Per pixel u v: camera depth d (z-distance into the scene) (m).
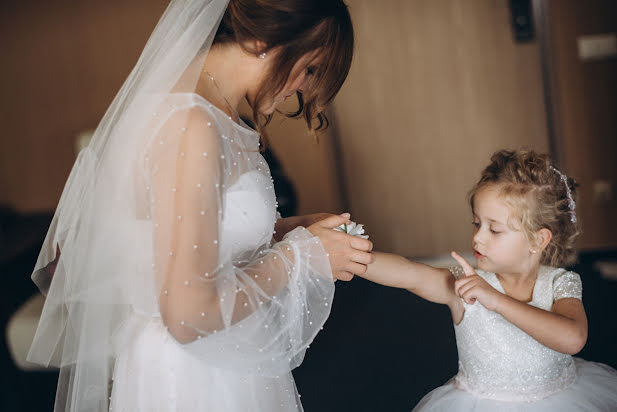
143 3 4.58
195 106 1.29
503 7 4.41
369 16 4.52
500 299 1.61
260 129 1.53
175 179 1.25
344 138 4.69
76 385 1.52
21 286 3.65
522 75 4.48
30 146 4.72
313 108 1.52
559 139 4.48
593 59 4.35
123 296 1.47
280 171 4.46
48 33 4.61
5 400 2.99
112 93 4.67
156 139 1.29
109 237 1.41
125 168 1.36
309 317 1.45
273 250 1.42
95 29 4.61
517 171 1.73
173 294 1.24
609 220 4.49
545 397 1.71
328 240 1.47
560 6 4.31
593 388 1.75
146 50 1.49
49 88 4.66
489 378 1.73
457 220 4.73
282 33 1.35
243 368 1.41
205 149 1.26
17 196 4.77
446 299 1.83
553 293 1.77
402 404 2.80
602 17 4.29
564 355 1.76
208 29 1.38
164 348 1.46
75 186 1.51
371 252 1.52
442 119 4.60
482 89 4.53
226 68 1.44
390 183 4.73
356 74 4.59
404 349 3.31
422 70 4.55
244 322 1.38
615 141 4.41
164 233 1.25
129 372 1.48
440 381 2.97
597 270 4.11
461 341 1.79
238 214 1.42
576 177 4.48
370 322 3.68
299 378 3.11
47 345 1.63
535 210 1.72
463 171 4.66
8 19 4.59
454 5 4.45
